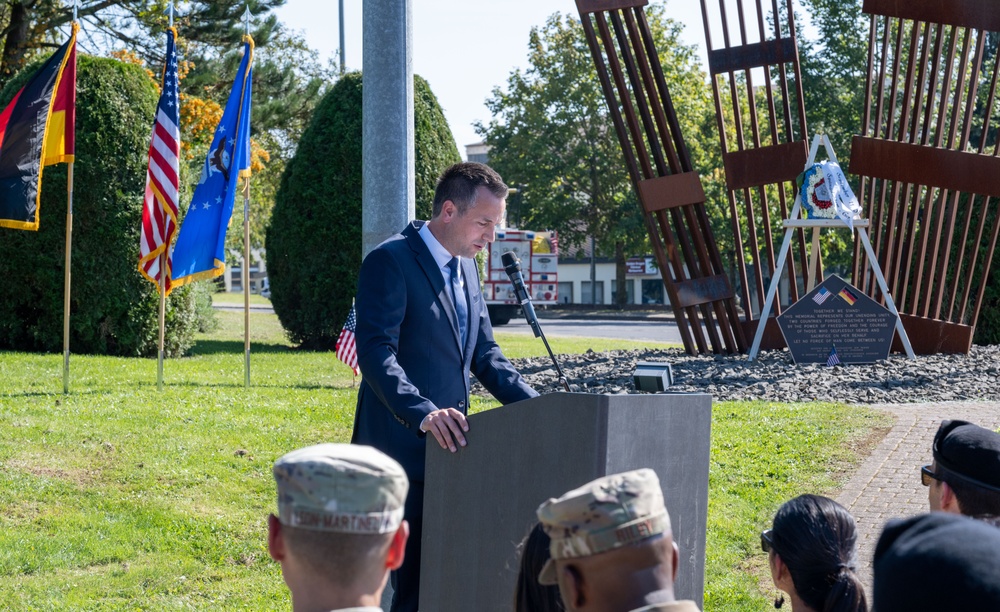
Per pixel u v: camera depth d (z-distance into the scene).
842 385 10.30
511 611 3.27
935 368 11.26
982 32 12.08
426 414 3.47
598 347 20.19
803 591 2.65
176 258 10.73
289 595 5.41
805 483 7.02
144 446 7.85
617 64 11.98
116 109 14.45
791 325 11.78
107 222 14.34
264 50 28.84
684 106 40.19
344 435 8.59
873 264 12.16
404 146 4.84
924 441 7.89
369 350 3.66
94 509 6.50
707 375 10.99
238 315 31.30
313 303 17.45
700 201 12.34
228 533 6.25
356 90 17.56
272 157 31.86
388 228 4.82
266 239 18.25
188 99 22.97
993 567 1.42
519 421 3.25
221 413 9.24
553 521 1.78
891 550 1.56
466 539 3.44
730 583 5.51
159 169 10.45
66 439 7.91
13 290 14.43
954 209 12.49
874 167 12.51
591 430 3.01
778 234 36.69
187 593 5.43
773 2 12.34
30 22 24.64
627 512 1.73
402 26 4.81
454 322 3.88
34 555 5.71
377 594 1.86
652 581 1.74
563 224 45.59
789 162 12.32
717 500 6.68
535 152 42.69
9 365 12.40
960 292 15.22
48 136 10.59
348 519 1.79
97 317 14.46
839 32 35.62
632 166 12.23
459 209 3.85
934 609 1.42
